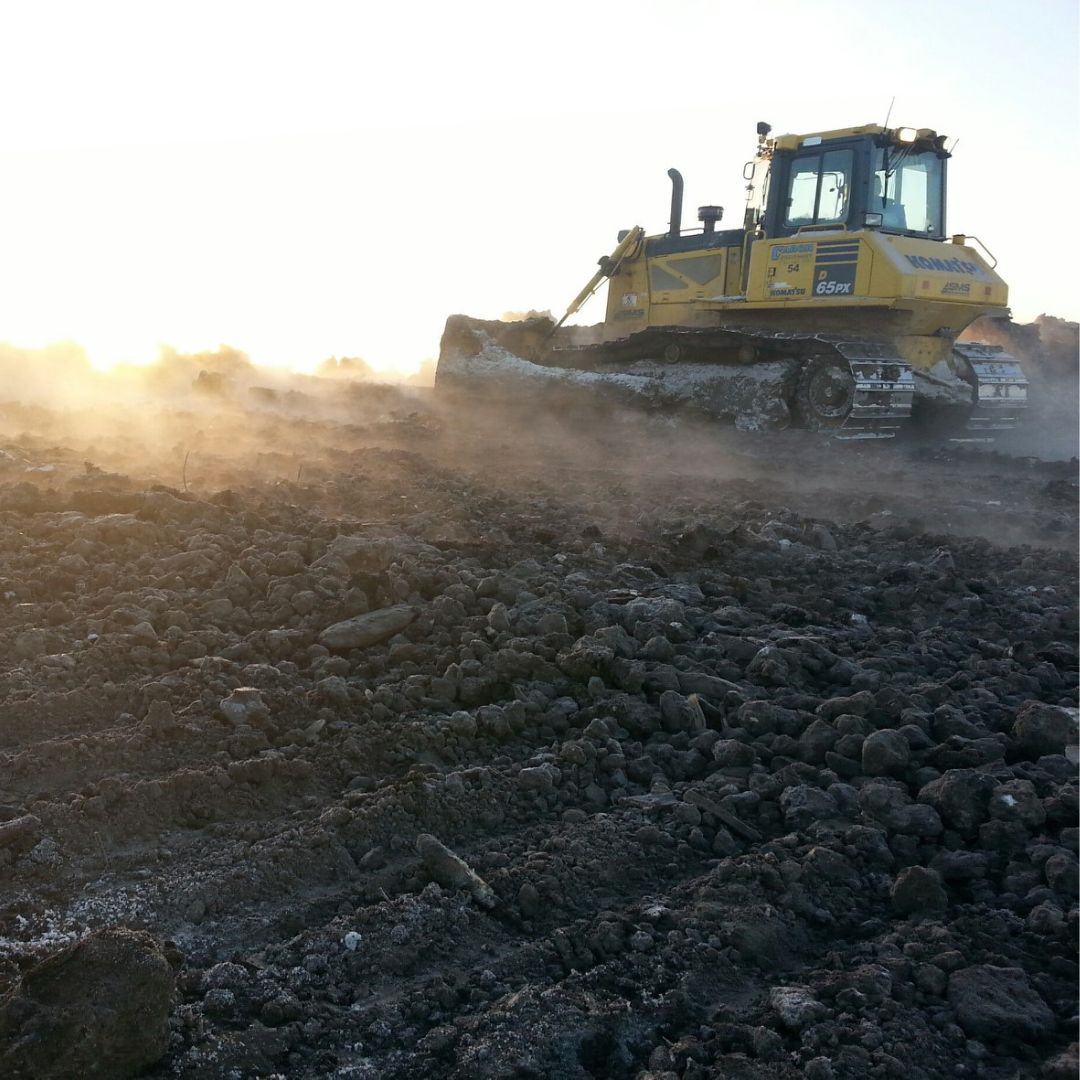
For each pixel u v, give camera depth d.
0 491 7.22
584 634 5.65
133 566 6.07
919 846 3.91
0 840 3.59
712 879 3.62
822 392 16.00
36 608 5.41
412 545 6.67
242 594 5.82
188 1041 2.79
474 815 4.02
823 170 15.94
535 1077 2.74
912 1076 2.79
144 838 3.79
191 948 3.23
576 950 3.26
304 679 4.98
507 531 7.86
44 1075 2.54
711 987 3.13
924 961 3.24
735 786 4.24
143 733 4.32
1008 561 8.10
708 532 7.80
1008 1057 2.89
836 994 3.07
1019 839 3.88
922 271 15.12
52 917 3.33
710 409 16.73
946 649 5.92
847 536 8.73
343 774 4.25
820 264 15.75
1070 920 3.39
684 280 18.33
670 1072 2.75
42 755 4.13
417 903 3.41
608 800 4.22
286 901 3.47
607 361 19.02
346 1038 2.87
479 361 18.36
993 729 4.86
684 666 5.27
